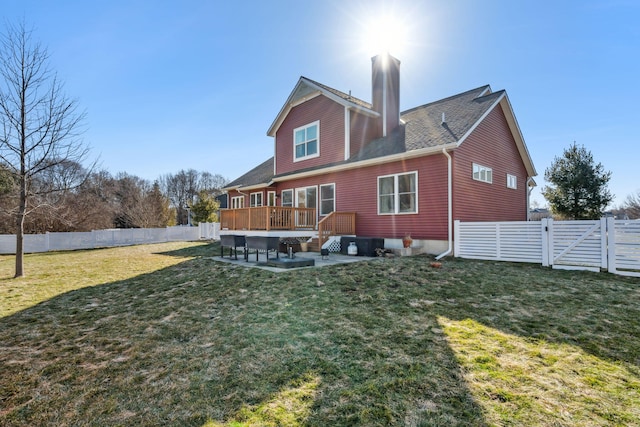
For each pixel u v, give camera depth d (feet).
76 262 36.04
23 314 16.65
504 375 9.20
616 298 16.42
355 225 39.01
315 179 44.34
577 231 23.79
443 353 10.65
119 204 105.50
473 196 34.30
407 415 7.51
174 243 63.10
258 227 37.50
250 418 7.55
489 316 14.21
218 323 14.37
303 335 12.55
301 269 24.31
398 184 35.09
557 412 7.52
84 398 8.75
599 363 9.90
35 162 30.68
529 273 22.39
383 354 10.68
